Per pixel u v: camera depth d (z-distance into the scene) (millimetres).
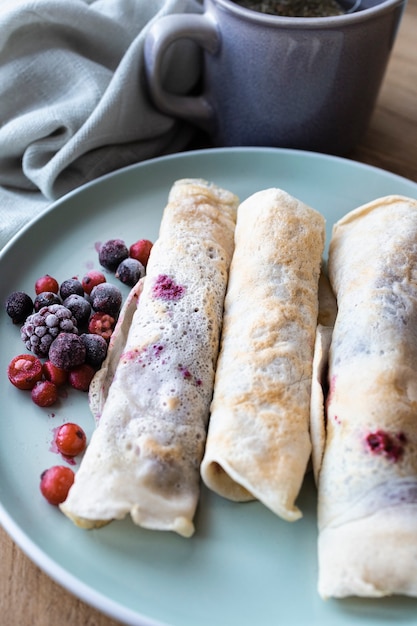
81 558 223
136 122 352
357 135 359
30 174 335
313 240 287
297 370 249
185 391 249
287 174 348
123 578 220
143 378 251
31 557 219
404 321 253
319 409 241
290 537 232
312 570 226
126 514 230
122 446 235
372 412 231
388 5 309
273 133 351
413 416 231
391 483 221
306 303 270
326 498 227
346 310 266
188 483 234
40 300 282
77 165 348
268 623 215
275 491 222
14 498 237
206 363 260
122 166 361
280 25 304
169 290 274
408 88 404
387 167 364
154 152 369
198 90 385
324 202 341
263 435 231
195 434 243
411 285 264
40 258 313
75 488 229
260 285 271
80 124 337
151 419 241
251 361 249
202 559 227
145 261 311
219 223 305
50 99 352
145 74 344
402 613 214
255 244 284
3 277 300
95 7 366
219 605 218
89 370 266
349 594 210
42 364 271
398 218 288
